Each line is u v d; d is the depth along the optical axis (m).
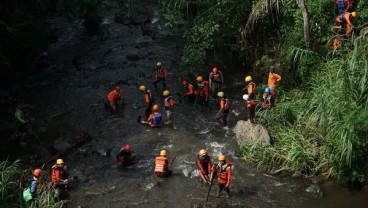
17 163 13.90
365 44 13.84
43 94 17.98
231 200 12.12
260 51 18.52
